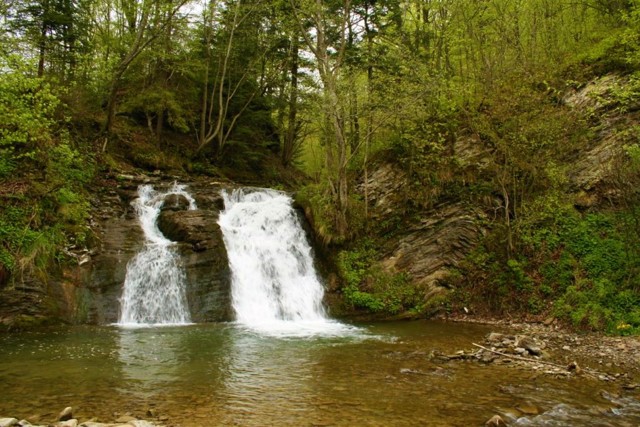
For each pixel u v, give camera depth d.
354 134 23.45
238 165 32.78
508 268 17.48
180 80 30.12
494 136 18.62
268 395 8.02
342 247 20.34
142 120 29.72
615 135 18.45
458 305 17.50
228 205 22.05
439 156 21.33
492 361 10.73
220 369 9.66
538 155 18.38
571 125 19.17
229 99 30.20
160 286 16.08
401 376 9.41
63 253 15.30
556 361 10.85
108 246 16.95
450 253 18.59
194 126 30.23
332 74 19.77
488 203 19.36
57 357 10.30
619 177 15.52
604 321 14.17
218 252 17.52
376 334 14.09
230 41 28.27
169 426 6.45
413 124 20.98
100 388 8.15
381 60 21.91
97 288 15.22
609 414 7.47
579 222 17.50
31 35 21.16
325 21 21.88
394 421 6.93
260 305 17.06
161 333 13.35
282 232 20.31
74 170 19.17
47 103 17.78
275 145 39.81
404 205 20.81
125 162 24.83
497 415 7.11
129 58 22.64
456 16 24.64
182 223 18.53
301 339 13.12
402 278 18.70
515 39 22.30
